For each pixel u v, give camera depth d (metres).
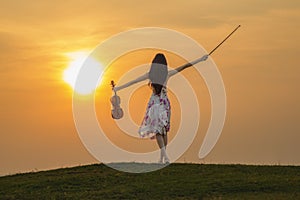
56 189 28.50
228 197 25.88
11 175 32.34
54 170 32.44
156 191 27.12
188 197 26.22
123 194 27.00
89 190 28.06
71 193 27.77
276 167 30.98
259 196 25.92
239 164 31.66
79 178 29.83
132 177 29.45
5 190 28.89
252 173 29.62
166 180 28.61
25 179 30.92
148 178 29.09
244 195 26.17
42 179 30.38
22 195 27.81
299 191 26.64
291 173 29.62
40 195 27.67
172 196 26.44
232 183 27.77
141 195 26.77
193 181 28.23
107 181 29.14
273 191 26.78
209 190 26.98
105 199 26.53
